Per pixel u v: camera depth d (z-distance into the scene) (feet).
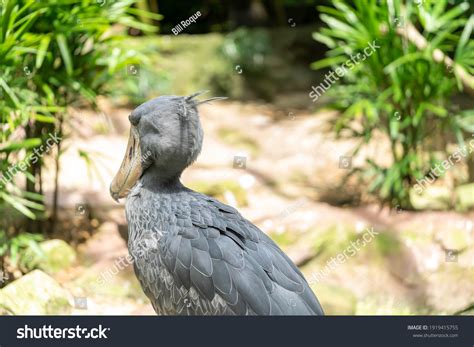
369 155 32.76
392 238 24.58
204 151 33.42
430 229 25.21
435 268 23.84
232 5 48.52
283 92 42.96
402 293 22.95
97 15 23.48
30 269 22.36
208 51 42.75
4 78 20.56
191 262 13.67
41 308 18.69
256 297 13.14
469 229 25.30
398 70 26.66
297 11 49.16
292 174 31.50
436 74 26.81
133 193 15.55
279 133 36.47
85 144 31.30
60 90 24.49
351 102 28.89
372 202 28.27
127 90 29.86
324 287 22.53
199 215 14.46
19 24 21.85
